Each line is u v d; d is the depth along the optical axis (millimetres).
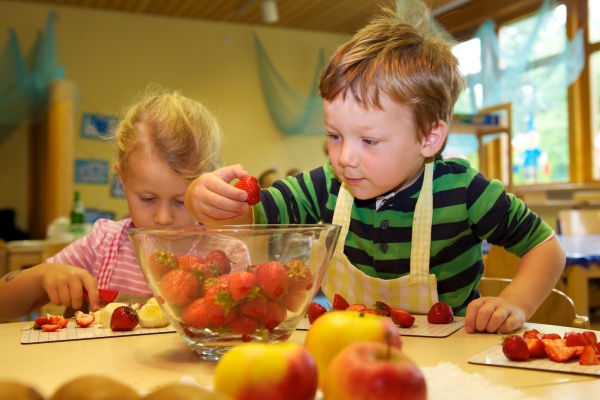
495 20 6434
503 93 5750
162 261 678
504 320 860
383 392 418
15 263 3281
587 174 5824
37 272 1112
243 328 656
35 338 838
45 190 5957
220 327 660
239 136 7137
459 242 1210
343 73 1002
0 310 1136
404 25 1174
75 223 4305
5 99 5785
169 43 6836
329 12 6770
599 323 3008
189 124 1299
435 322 930
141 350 764
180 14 6789
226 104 7102
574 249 2504
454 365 643
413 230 1164
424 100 1034
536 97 5586
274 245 688
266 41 7340
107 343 811
